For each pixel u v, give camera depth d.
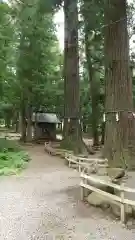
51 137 27.70
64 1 12.34
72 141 16.28
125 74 10.50
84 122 28.30
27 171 11.48
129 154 10.20
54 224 5.63
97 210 6.40
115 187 5.87
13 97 23.09
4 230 5.30
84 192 7.44
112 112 10.50
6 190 8.33
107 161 10.41
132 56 18.12
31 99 24.09
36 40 21.03
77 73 16.84
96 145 23.02
